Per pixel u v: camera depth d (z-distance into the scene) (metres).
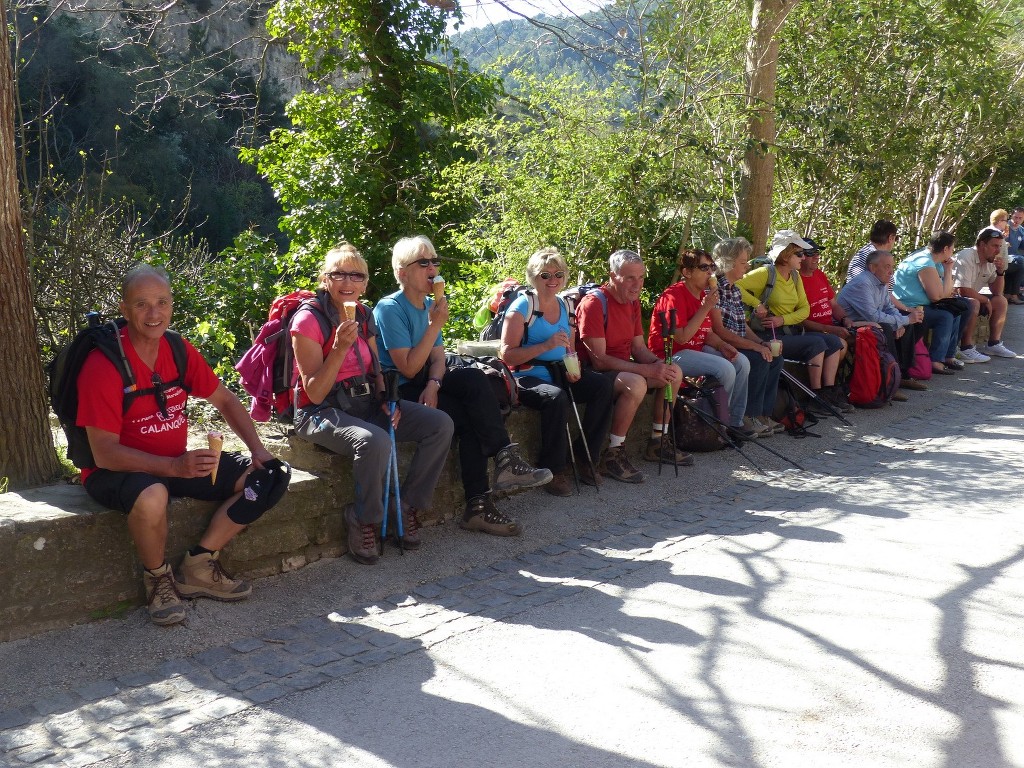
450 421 4.59
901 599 4.05
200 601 3.84
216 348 7.58
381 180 15.26
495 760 2.84
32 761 2.79
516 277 8.59
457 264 12.97
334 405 4.48
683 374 6.58
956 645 3.60
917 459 6.65
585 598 4.11
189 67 12.55
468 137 9.58
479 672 3.41
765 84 9.48
